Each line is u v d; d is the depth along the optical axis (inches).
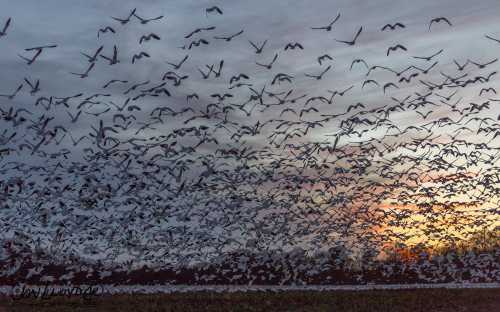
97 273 1331.2
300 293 1322.6
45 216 1098.1
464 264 1636.3
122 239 1187.3
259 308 1073.5
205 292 1291.8
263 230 1285.7
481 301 1312.7
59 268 1279.5
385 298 1274.6
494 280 1755.7
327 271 1584.6
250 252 1349.7
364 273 1620.3
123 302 1082.1
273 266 1413.6
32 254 1130.0
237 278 1448.1
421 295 1362.0
